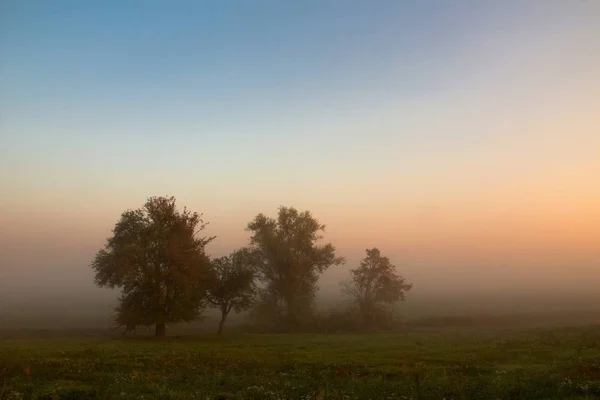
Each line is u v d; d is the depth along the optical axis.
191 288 47.84
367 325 72.06
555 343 32.88
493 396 15.75
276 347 36.22
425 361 26.27
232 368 23.20
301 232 69.75
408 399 15.77
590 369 20.47
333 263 70.88
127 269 45.09
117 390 16.47
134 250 46.03
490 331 54.47
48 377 20.03
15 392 16.08
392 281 73.00
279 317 69.19
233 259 55.12
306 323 69.44
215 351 31.84
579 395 15.45
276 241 68.69
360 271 73.44
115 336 52.50
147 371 21.70
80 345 36.72
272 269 69.38
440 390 16.88
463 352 30.12
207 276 50.38
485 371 22.20
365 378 20.20
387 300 72.88
